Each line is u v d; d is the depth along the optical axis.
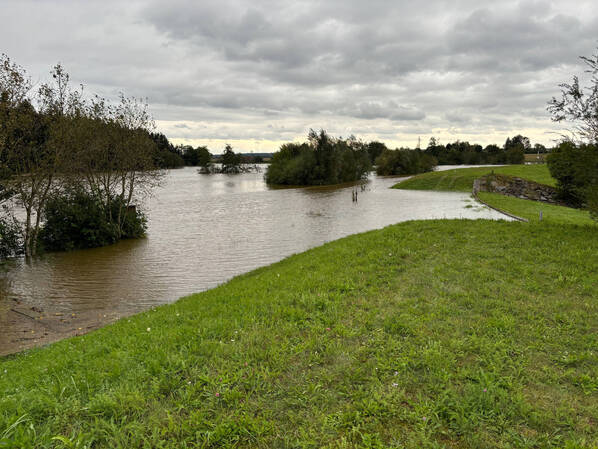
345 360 4.86
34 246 17.88
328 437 3.48
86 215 19.05
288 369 4.68
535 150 167.75
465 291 7.53
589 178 11.59
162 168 24.09
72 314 9.87
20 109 15.89
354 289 7.94
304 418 3.75
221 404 3.97
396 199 41.69
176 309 7.84
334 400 4.02
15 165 16.89
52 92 17.45
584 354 4.84
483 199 37.47
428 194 46.66
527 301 6.87
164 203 40.31
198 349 5.21
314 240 19.84
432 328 5.82
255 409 3.89
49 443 3.31
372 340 5.45
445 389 4.18
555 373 4.48
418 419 3.65
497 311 6.38
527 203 35.50
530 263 9.17
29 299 11.22
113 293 11.72
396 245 11.82
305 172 68.50
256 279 10.05
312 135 68.88
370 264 9.82
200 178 93.69
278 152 79.44
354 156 78.25
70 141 17.56
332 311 6.63
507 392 4.09
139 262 15.94
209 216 30.41
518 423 3.63
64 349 6.22
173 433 3.53
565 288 7.50
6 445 3.20
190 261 15.94
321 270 9.61
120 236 21.02
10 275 14.09
